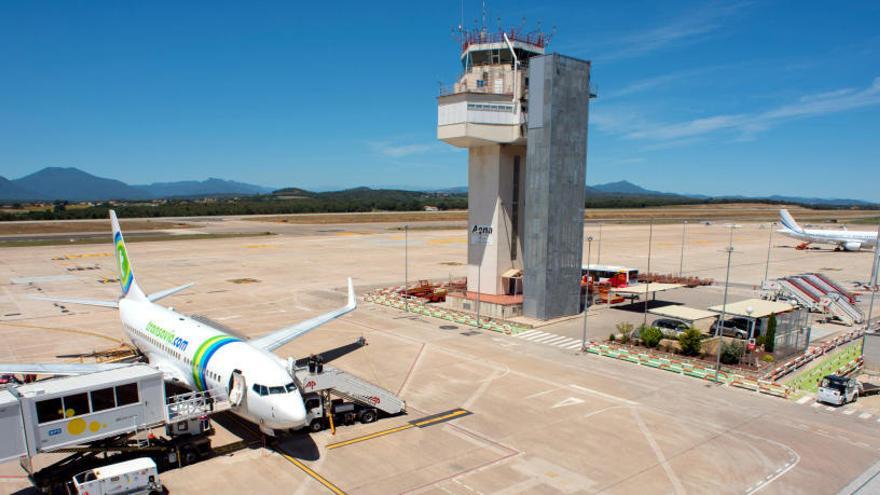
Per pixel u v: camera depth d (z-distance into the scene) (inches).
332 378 1341.0
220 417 1364.4
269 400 1097.4
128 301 1857.8
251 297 2918.3
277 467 1114.1
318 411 1277.1
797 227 5595.5
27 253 4680.1
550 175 2306.8
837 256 5009.8
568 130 2340.1
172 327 1515.7
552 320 2428.6
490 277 2605.8
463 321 2400.3
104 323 2341.3
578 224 2470.5
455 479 1069.1
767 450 1207.6
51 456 1182.9
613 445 1226.0
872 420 1390.3
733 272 4047.7
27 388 984.9
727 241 6333.7
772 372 1722.4
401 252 4982.8
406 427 1316.4
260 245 5487.2
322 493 1014.4
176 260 4335.6
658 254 5044.3
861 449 1220.5
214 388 1227.2
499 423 1342.3
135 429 1055.0
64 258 4362.7
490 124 2378.2
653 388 1605.6
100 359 1814.7
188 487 1031.6
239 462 1134.4
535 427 1318.9
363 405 1344.7
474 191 2628.0
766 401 1513.3
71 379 1033.5
